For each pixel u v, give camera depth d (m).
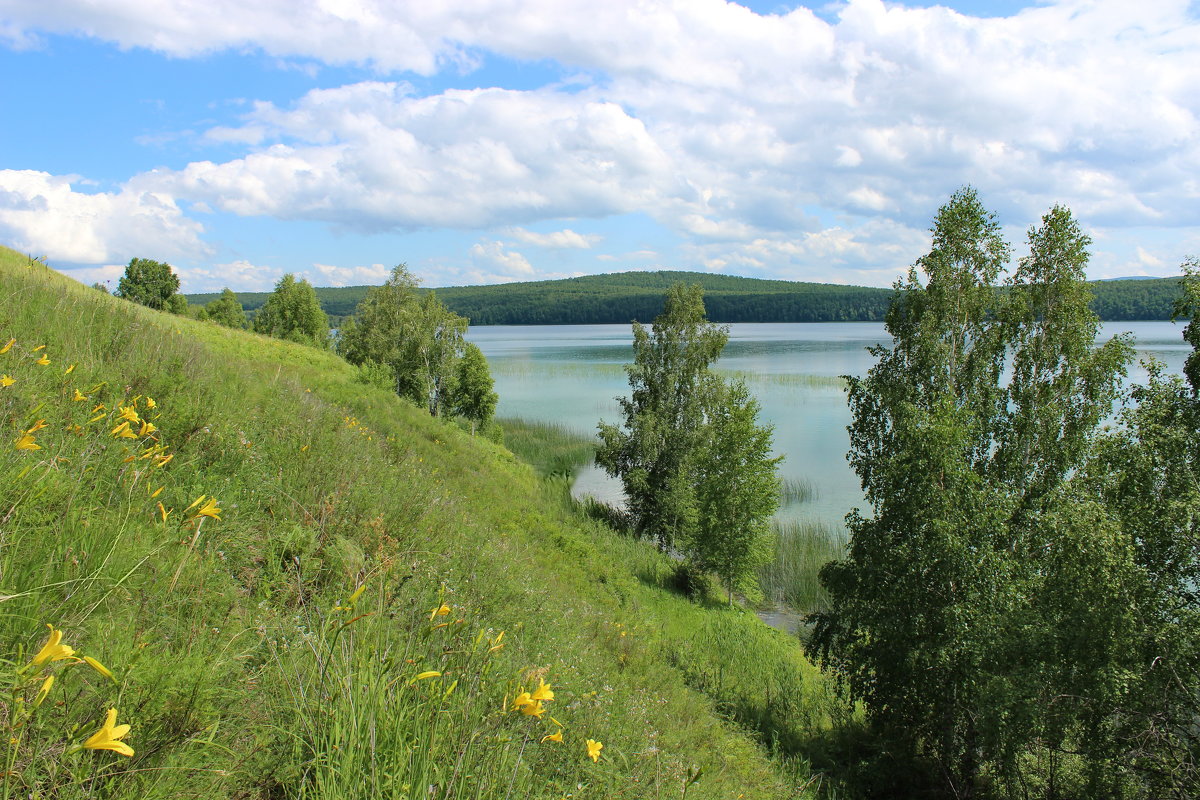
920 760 14.89
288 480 6.07
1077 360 17.08
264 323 68.38
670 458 31.84
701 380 32.88
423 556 6.36
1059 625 11.90
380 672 3.02
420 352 44.34
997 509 14.13
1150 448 12.77
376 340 48.25
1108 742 11.32
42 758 1.83
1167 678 10.90
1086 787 11.80
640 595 18.42
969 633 13.27
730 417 24.55
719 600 23.12
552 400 67.50
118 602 2.72
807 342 156.25
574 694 5.15
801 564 26.25
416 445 19.03
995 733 11.94
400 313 46.59
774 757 10.47
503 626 5.92
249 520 4.79
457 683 3.36
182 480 4.77
